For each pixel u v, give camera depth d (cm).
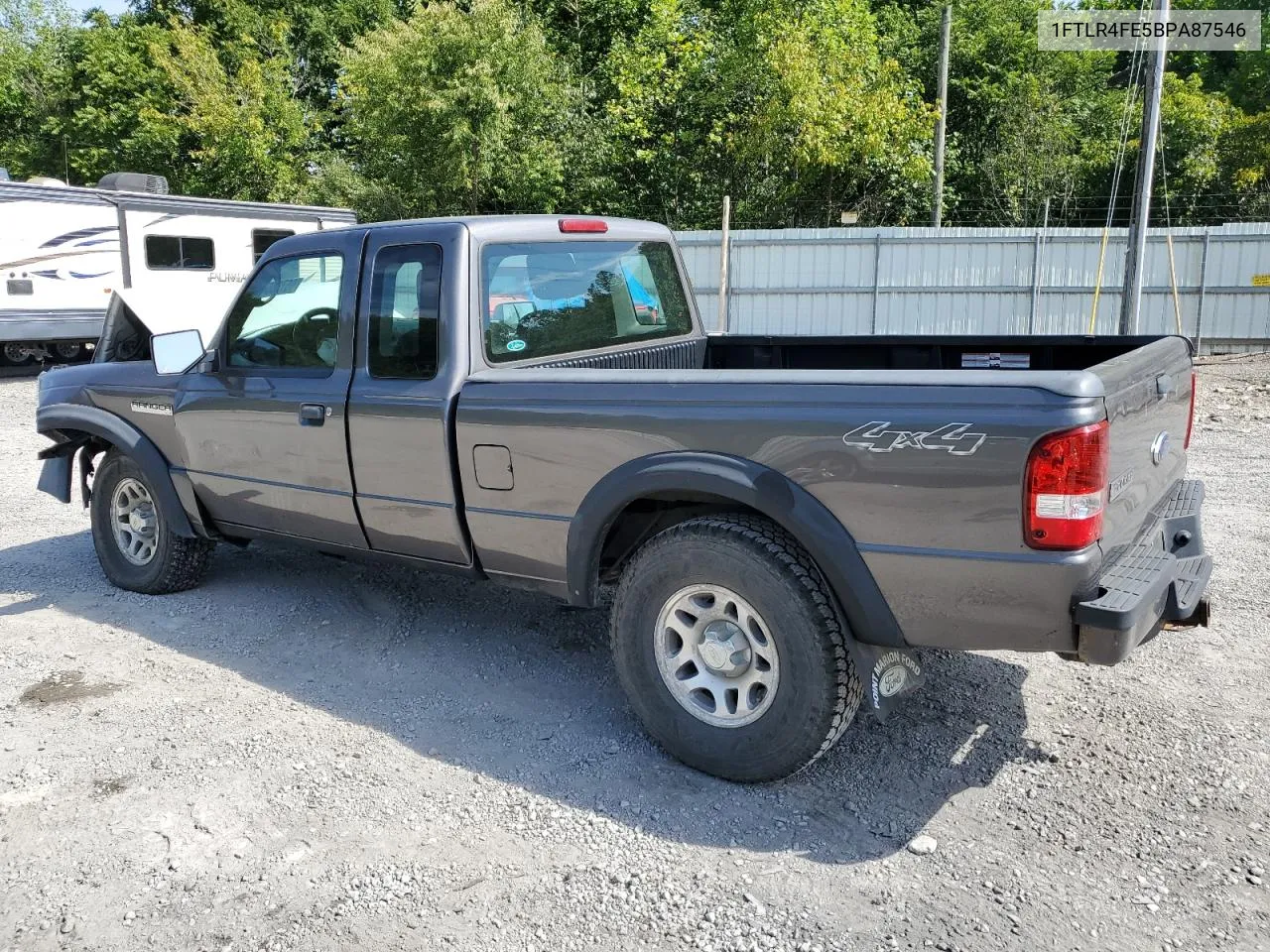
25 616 505
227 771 350
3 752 365
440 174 2417
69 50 3147
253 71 2703
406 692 413
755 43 2517
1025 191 2933
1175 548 351
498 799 330
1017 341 458
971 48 3050
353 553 442
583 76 2866
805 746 316
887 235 1750
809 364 509
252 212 1681
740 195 2698
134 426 509
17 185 1408
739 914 271
